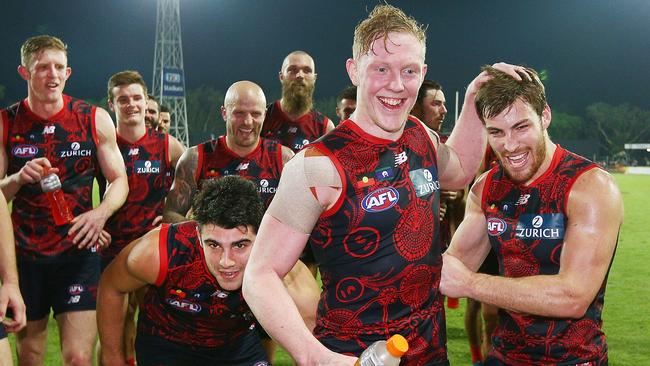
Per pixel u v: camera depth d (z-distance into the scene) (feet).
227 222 9.67
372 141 7.93
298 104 21.61
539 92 8.89
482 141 9.61
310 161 7.77
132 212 19.81
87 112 15.61
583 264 8.74
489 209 9.67
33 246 14.82
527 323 9.36
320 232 8.06
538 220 9.15
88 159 15.57
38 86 14.96
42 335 15.10
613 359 18.17
